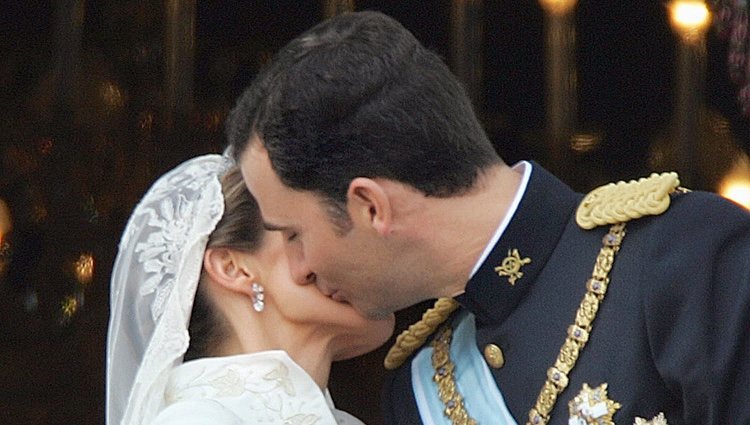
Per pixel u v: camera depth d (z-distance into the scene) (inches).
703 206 322.0
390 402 366.6
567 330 327.3
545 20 1041.5
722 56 1010.1
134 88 1012.5
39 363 980.6
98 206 991.0
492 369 341.7
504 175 336.8
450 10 1038.4
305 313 366.3
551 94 1043.9
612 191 335.0
